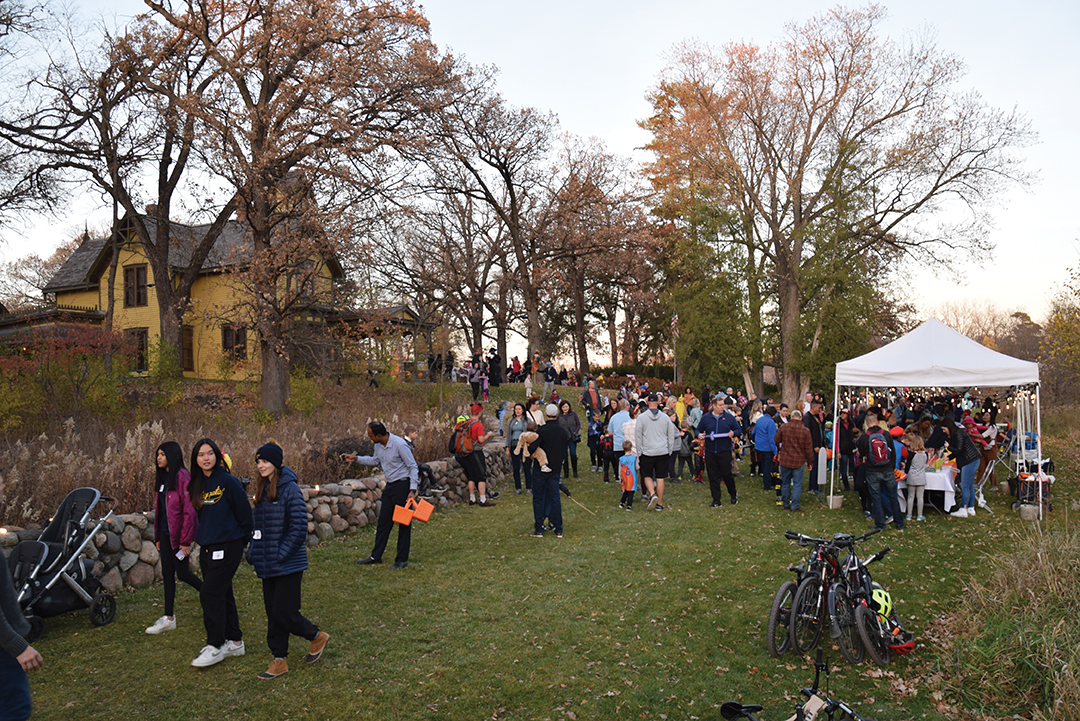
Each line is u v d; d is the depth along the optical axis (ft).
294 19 61.36
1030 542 24.70
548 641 20.53
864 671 19.03
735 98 110.93
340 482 33.73
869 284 104.37
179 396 55.21
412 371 85.05
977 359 40.55
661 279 145.07
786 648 20.24
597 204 109.91
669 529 34.22
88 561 20.66
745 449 62.03
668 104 130.93
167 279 80.69
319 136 64.03
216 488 17.65
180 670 17.69
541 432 33.01
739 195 110.83
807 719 13.09
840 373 42.01
